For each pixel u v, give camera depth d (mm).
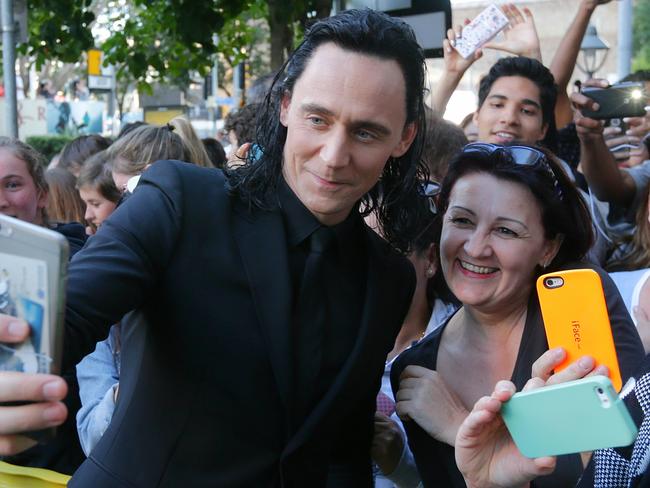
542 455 1447
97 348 2406
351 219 1803
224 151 4926
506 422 1500
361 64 1558
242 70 13289
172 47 8125
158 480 1634
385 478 2461
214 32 6715
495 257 1956
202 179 1726
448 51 4699
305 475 1737
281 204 1730
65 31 7129
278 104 1722
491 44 4859
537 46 4832
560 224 1972
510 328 2035
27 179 3154
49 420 1223
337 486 1932
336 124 1571
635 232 3139
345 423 1907
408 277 1927
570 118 4965
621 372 1887
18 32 6297
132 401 1688
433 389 1986
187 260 1637
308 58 1611
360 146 1595
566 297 1732
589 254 2908
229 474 1661
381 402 2459
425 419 1950
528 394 1447
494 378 2027
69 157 5316
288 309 1670
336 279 1775
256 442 1686
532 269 1985
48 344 1219
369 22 1596
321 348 1729
